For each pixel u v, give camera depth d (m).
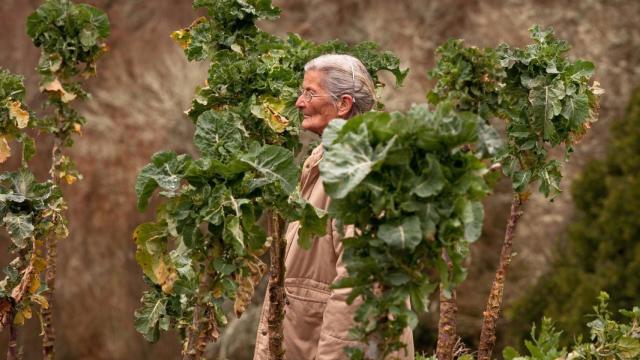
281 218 3.49
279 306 3.58
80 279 16.67
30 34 4.64
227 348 13.29
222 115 3.49
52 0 4.62
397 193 2.86
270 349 3.62
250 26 5.07
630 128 11.68
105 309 16.58
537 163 4.48
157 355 16.20
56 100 4.72
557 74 4.45
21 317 4.42
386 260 2.92
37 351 16.70
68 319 16.73
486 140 2.98
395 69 5.21
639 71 13.80
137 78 16.58
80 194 16.73
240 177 3.23
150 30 16.62
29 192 4.30
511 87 4.50
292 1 15.15
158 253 3.31
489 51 4.13
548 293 11.70
